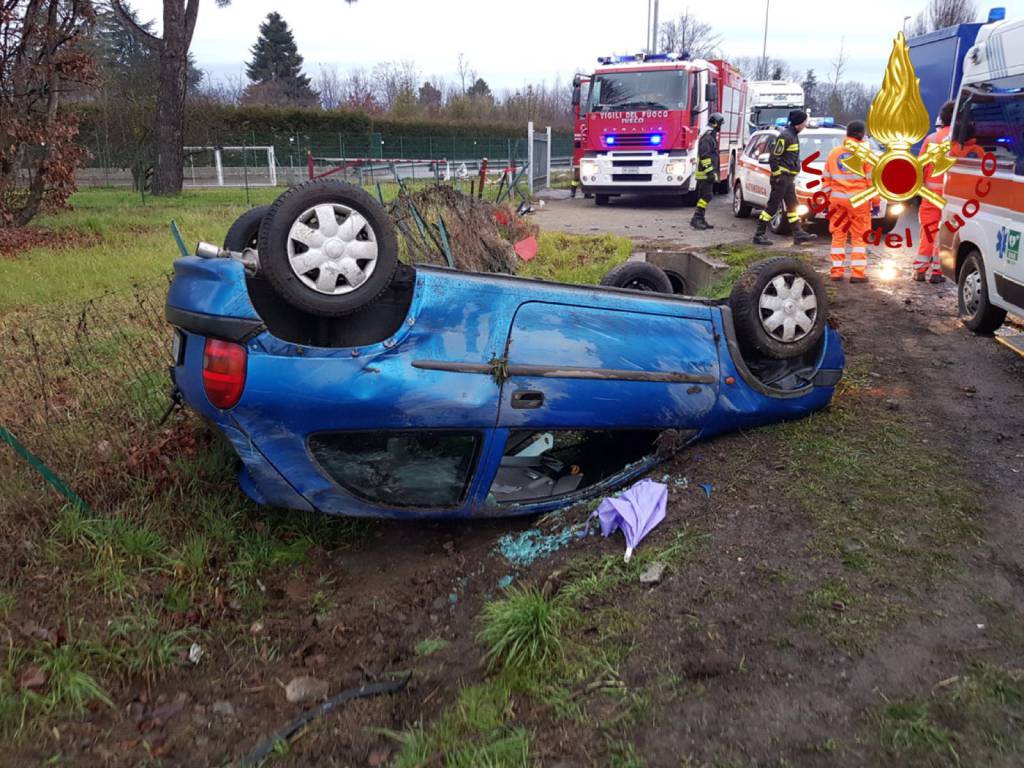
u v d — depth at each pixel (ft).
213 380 12.07
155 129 93.40
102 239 47.78
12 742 9.77
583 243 42.60
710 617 11.16
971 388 19.15
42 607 12.17
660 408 14.99
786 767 8.50
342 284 12.53
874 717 9.04
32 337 19.58
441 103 220.64
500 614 11.26
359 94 219.82
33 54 54.54
